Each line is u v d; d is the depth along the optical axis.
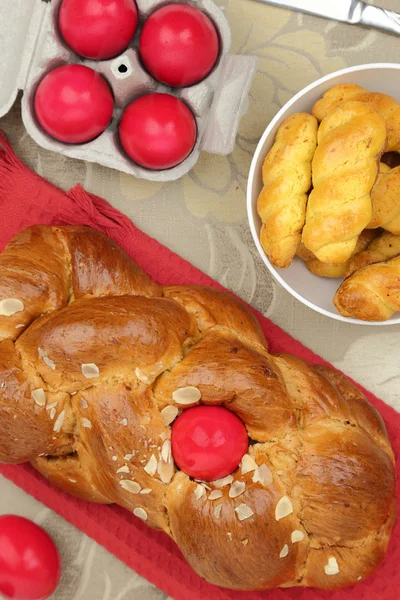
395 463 0.71
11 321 0.65
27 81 0.69
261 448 0.64
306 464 0.64
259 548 0.63
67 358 0.64
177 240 0.74
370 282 0.66
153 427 0.64
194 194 0.74
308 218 0.64
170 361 0.64
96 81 0.67
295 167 0.65
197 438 0.62
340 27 0.73
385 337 0.73
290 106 0.66
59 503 0.73
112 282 0.67
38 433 0.65
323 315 0.73
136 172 0.70
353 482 0.64
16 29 0.71
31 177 0.72
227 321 0.68
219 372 0.64
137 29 0.69
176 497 0.64
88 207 0.72
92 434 0.64
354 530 0.64
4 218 0.73
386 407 0.72
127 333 0.63
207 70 0.68
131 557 0.72
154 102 0.67
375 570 0.70
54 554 0.71
